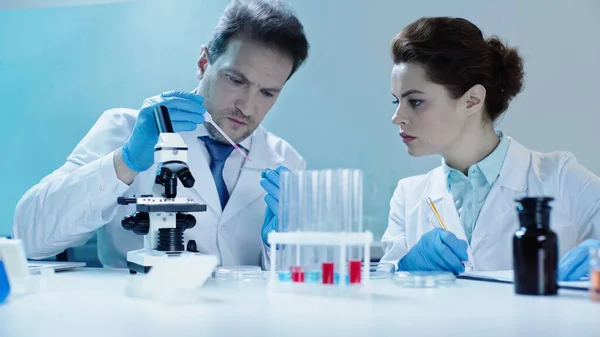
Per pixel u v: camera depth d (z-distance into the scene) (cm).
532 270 127
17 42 349
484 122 235
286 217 143
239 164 258
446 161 244
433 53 216
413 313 105
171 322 97
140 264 158
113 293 132
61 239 223
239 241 250
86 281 157
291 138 341
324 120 337
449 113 222
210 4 336
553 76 320
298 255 135
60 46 346
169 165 166
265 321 97
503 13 323
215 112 241
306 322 97
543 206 129
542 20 320
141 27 342
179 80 341
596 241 154
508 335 87
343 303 116
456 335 87
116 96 346
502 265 230
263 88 236
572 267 149
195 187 242
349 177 134
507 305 114
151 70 343
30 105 349
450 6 326
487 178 236
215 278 162
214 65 238
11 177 350
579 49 317
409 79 220
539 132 323
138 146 210
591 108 318
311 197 136
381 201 331
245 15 232
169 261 120
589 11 315
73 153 248
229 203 247
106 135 252
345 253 130
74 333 88
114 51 345
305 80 337
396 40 226
